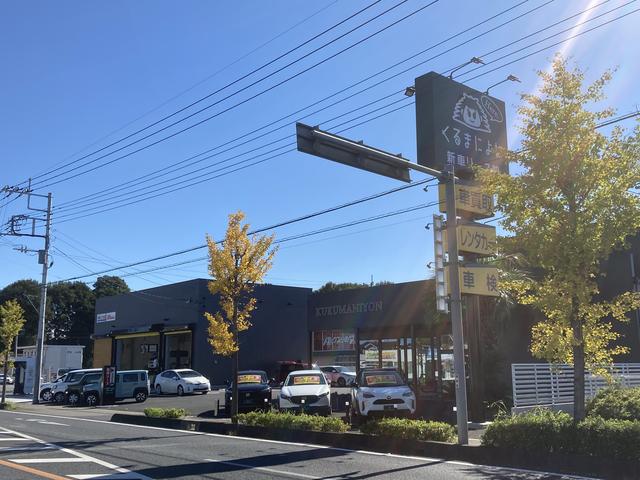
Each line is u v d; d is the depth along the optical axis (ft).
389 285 87.15
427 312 73.97
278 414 52.85
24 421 67.97
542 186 35.73
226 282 62.75
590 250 34.42
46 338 288.10
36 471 32.30
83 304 295.28
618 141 35.50
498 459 35.47
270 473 31.86
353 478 30.32
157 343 153.69
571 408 61.62
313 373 66.90
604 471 30.71
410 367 84.17
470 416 57.26
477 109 62.23
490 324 66.39
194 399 104.37
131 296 163.63
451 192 43.21
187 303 141.49
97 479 30.01
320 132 38.17
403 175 42.32
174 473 31.86
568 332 36.29
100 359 173.88
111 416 75.92
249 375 77.61
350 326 92.38
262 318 147.84
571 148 35.19
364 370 60.34
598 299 80.18
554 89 36.73
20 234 116.16
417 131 59.21
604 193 34.73
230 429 54.44
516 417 37.99
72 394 105.29
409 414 55.52
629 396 46.16
